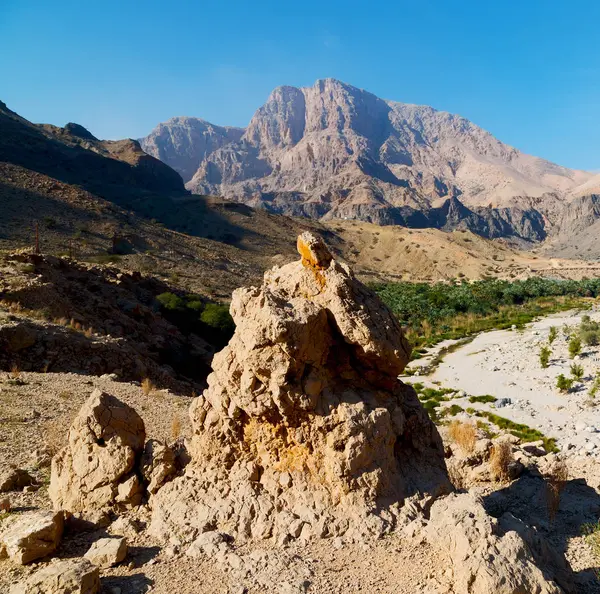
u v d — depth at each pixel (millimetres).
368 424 6898
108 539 6141
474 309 63438
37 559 6039
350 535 6340
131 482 7215
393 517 6625
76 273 34625
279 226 165000
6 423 11961
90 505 7277
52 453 10055
